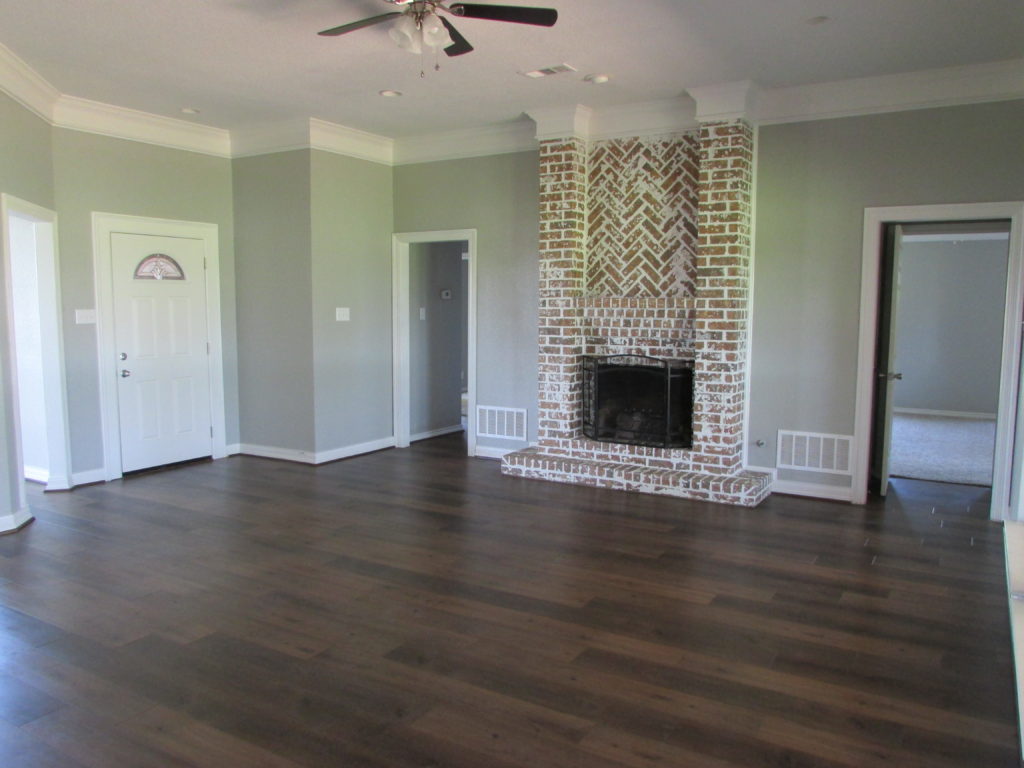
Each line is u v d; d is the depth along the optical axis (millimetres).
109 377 5750
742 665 2875
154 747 2324
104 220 5645
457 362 7988
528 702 2598
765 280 5352
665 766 2238
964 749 2330
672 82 4938
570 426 5930
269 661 2891
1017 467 4730
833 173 5059
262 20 3877
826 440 5254
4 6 3678
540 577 3797
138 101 5438
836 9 3672
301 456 6422
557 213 5801
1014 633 2490
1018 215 4566
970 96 4617
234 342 6680
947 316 9617
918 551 4211
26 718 2486
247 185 6461
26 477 5738
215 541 4344
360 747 2326
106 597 3514
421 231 6773
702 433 5371
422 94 5254
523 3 3607
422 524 4695
